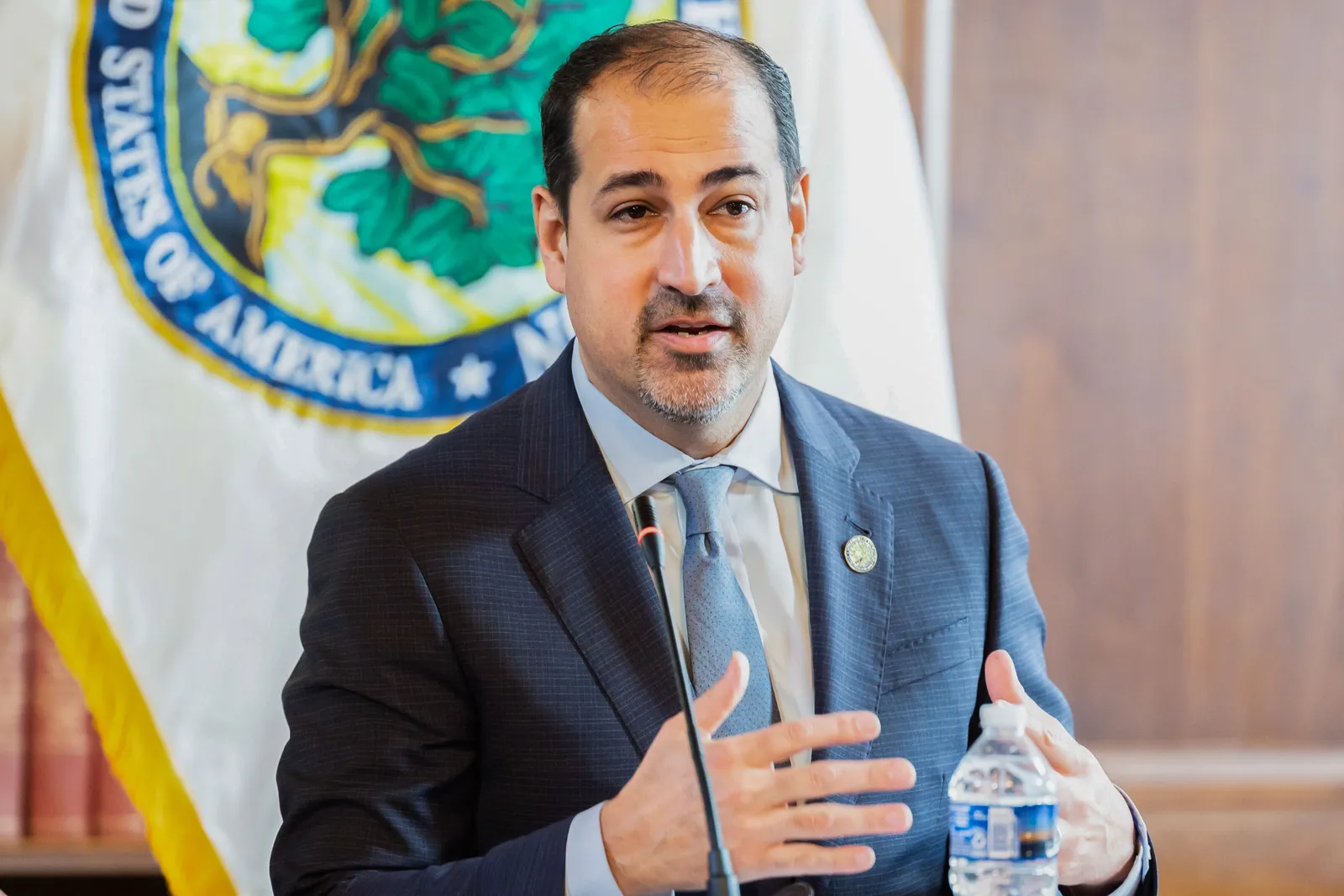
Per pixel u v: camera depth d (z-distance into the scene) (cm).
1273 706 711
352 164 533
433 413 533
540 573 390
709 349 374
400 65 536
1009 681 363
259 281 527
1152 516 706
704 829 306
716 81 380
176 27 526
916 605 407
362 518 400
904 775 302
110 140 521
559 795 372
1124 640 707
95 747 588
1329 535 711
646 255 377
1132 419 706
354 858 362
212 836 504
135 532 512
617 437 407
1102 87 702
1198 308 706
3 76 518
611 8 545
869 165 555
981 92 698
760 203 381
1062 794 354
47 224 516
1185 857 692
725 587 386
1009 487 705
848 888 376
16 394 510
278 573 518
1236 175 705
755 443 410
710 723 312
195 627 511
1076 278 703
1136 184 703
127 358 518
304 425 526
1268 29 705
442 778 377
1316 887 695
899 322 549
